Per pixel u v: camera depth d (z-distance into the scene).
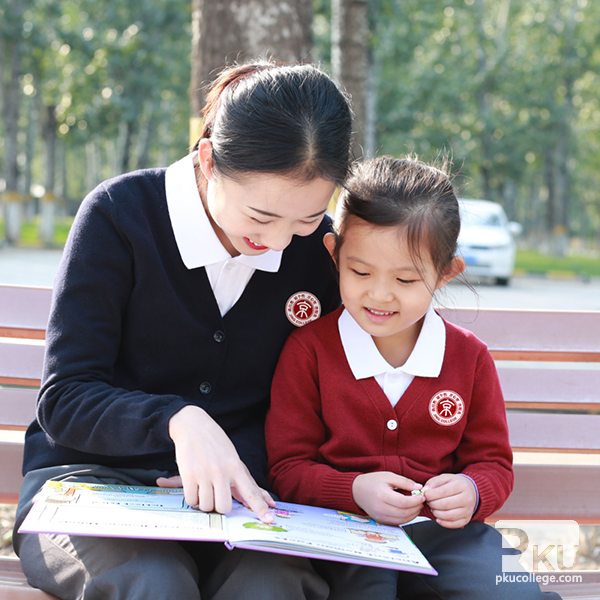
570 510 2.03
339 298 1.97
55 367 1.55
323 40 17.64
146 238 1.67
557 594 1.61
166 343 1.71
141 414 1.46
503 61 23.38
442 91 22.41
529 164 28.53
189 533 1.30
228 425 1.79
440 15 20.36
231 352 1.78
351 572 1.59
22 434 2.54
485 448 1.82
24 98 27.89
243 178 1.45
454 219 1.75
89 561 1.40
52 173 24.19
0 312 2.03
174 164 1.79
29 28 17.66
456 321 2.12
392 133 22.41
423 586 1.62
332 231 1.86
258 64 1.72
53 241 16.08
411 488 1.64
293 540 1.34
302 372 1.82
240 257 1.72
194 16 3.88
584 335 2.14
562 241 24.53
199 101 3.80
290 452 1.77
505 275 12.27
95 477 1.61
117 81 20.94
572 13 23.73
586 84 26.19
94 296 1.62
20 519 1.55
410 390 1.79
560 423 2.10
